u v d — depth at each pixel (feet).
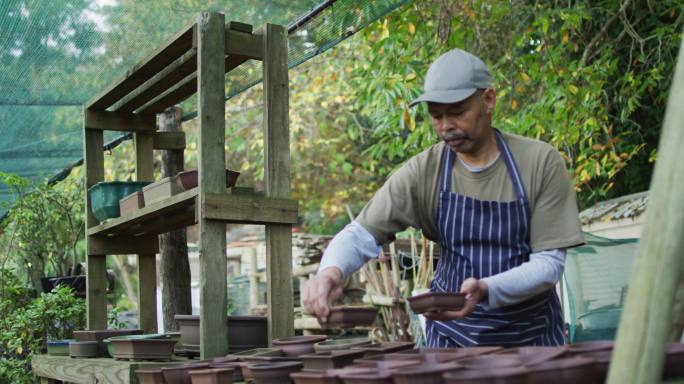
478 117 8.35
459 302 7.51
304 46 15.79
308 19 14.79
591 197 29.25
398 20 23.44
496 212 8.63
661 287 4.58
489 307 7.93
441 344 9.08
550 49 26.32
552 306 8.86
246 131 44.29
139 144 16.81
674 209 4.59
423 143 25.66
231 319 11.35
